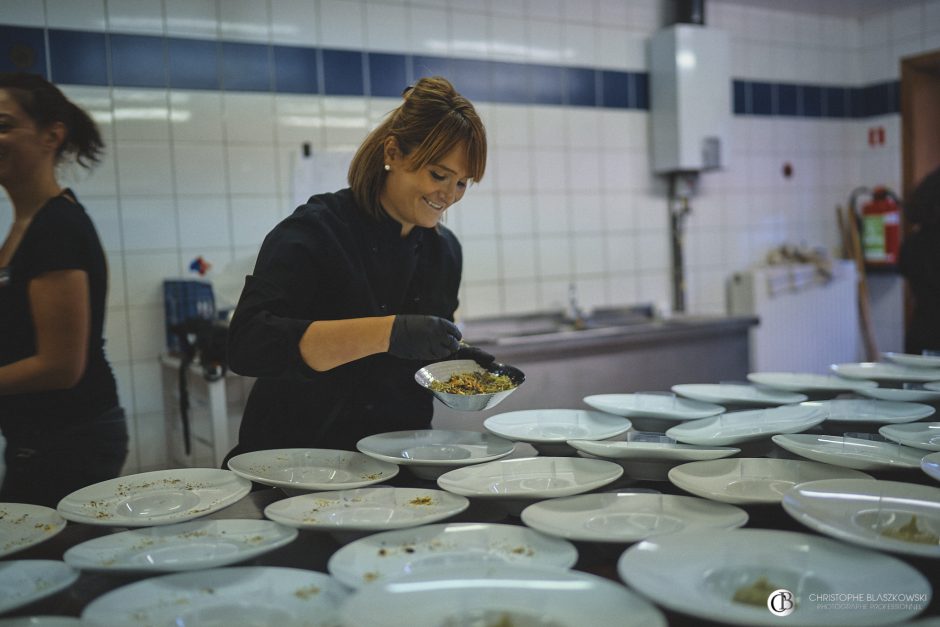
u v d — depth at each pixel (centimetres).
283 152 333
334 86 341
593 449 119
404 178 140
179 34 311
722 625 76
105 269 154
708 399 165
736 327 397
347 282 144
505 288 390
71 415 150
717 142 414
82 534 103
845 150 504
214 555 91
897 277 484
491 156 382
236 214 326
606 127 413
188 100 314
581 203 409
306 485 111
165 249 315
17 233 151
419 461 120
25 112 142
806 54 482
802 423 133
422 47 360
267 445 155
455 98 137
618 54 413
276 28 328
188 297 302
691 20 407
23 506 110
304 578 84
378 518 101
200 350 267
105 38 298
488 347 317
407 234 156
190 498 114
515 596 76
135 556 91
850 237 501
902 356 200
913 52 471
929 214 270
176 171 314
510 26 381
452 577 78
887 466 111
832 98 495
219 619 76
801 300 450
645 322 406
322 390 152
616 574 89
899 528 93
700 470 117
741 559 85
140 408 315
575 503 105
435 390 137
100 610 77
